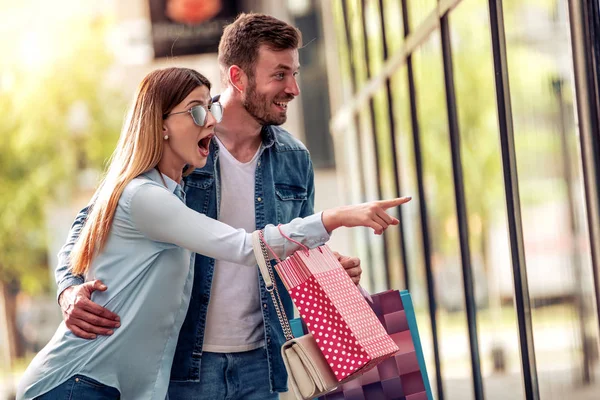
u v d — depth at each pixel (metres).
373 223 4.60
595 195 4.83
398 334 5.17
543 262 5.68
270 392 5.71
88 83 36.41
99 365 4.86
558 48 5.14
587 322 5.04
